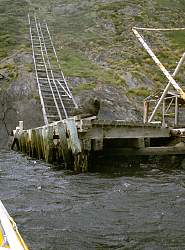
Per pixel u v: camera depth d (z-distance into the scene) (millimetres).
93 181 13562
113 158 17000
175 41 45406
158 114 29266
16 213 9492
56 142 17156
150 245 7590
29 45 39938
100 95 30516
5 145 28969
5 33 42938
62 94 30359
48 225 8633
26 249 4484
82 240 7793
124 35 44781
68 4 53500
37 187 12617
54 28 46062
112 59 39031
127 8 51312
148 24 48562
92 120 15023
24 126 29062
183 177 14438
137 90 32500
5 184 13180
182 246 7551
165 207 10078
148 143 17125
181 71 37625
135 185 12852
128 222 8875
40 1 55719
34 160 20141
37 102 29656
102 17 48781
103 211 9727
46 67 33875
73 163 15672
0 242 4492
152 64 38750
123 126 15781
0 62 35844
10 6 52281
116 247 7477
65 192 11859
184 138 16859
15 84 31328
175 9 54062
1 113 30109
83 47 41406
